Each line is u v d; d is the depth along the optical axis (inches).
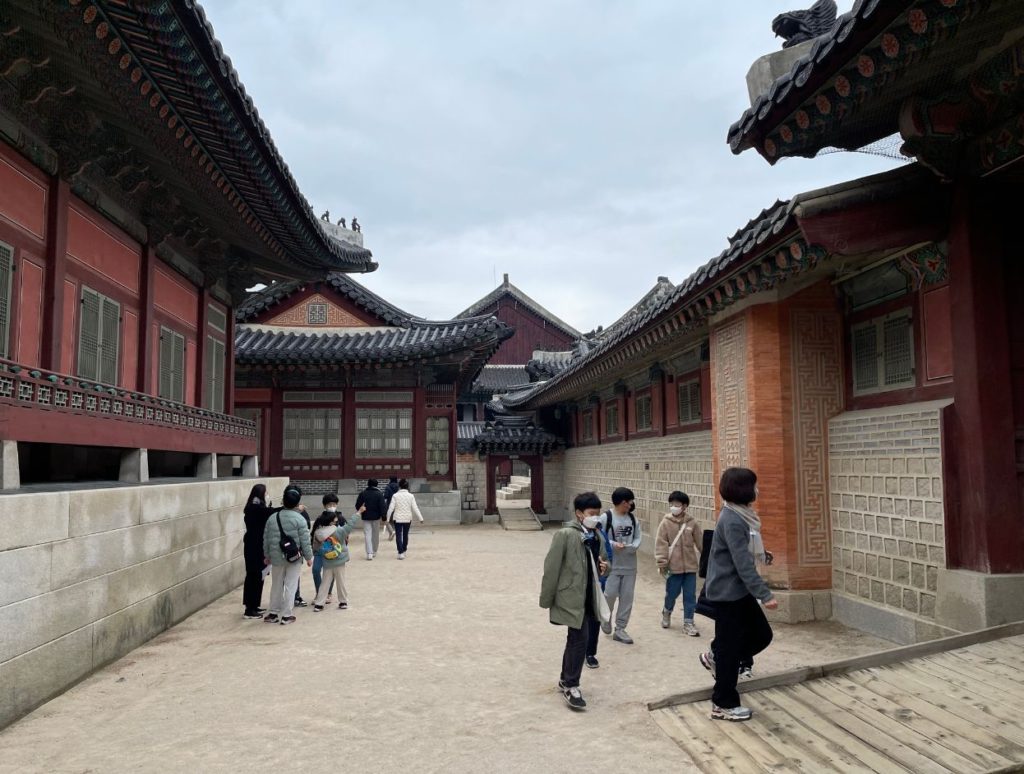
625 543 333.4
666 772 188.5
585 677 277.9
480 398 1950.1
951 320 295.1
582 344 1032.2
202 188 407.5
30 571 235.0
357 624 375.9
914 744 189.5
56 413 284.2
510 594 466.0
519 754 201.8
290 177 426.0
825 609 373.4
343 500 962.7
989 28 222.4
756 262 350.6
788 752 193.9
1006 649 239.5
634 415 749.3
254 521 394.0
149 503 337.4
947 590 286.5
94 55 268.4
